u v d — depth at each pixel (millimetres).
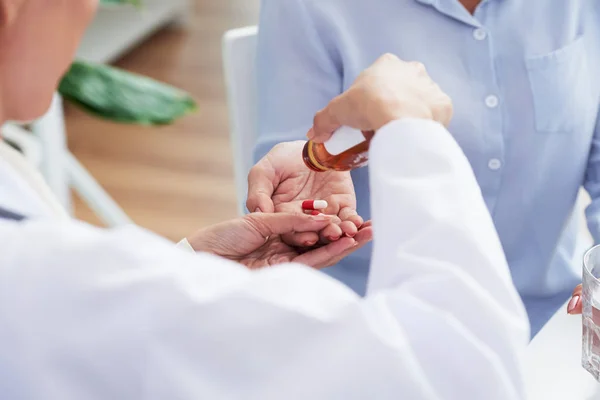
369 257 1344
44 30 599
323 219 974
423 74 716
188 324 516
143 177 3174
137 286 517
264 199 1043
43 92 628
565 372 916
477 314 568
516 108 1288
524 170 1309
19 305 516
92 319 515
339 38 1261
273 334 526
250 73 1423
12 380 521
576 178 1345
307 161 874
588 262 911
